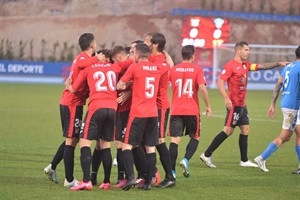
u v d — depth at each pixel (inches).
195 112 1380.4
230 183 1360.7
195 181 1380.4
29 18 6914.4
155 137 1262.3
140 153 1299.2
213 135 2219.5
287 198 1213.7
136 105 1244.5
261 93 4407.0
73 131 1263.5
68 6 7140.8
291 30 6697.8
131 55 1316.4
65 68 5595.5
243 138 1594.5
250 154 1823.3
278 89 1515.7
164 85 1304.1
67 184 1277.1
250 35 6560.0
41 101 3459.6
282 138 1499.8
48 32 6766.7
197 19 4665.4
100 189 1267.2
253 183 1365.7
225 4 7003.0
